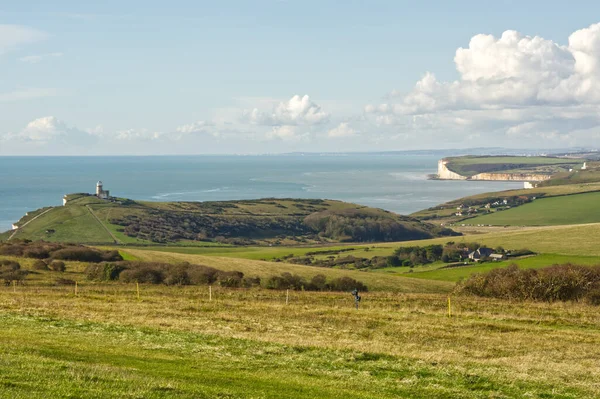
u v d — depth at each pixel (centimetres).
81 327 2880
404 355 2555
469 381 2167
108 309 3544
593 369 2459
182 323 3125
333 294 4947
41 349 2073
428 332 3184
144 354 2262
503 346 2903
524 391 2070
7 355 1870
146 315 3378
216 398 1573
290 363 2302
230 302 4103
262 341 2719
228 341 2694
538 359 2636
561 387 2134
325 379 2050
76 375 1642
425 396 1916
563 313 4053
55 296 4222
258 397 1636
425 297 4872
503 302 4700
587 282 4875
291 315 3572
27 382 1519
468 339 3044
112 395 1477
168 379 1766
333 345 2697
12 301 3744
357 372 2217
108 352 2233
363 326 3303
